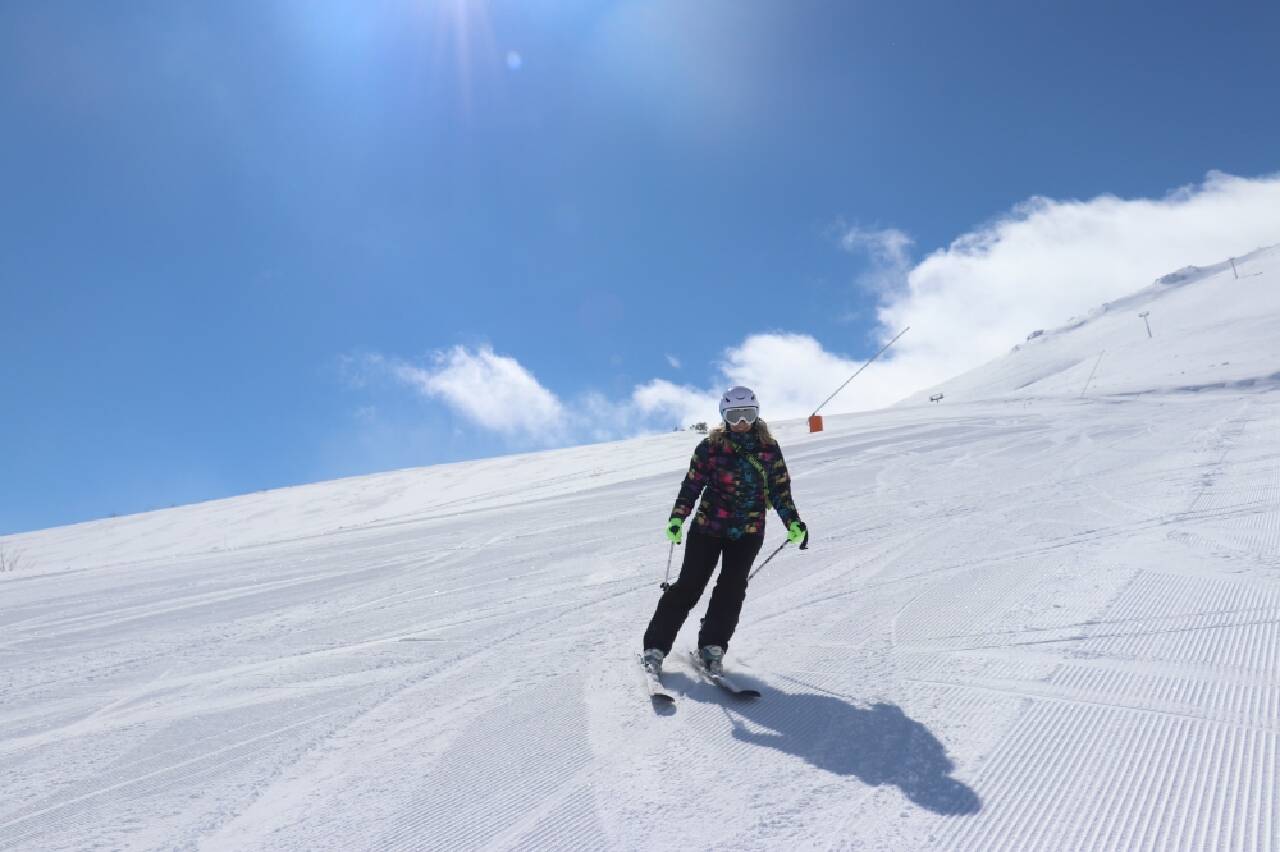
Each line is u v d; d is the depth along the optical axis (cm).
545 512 1372
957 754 288
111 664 576
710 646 398
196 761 362
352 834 276
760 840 244
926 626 446
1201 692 320
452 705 404
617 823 264
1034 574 529
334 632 611
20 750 399
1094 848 224
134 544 2641
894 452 1691
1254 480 765
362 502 2722
